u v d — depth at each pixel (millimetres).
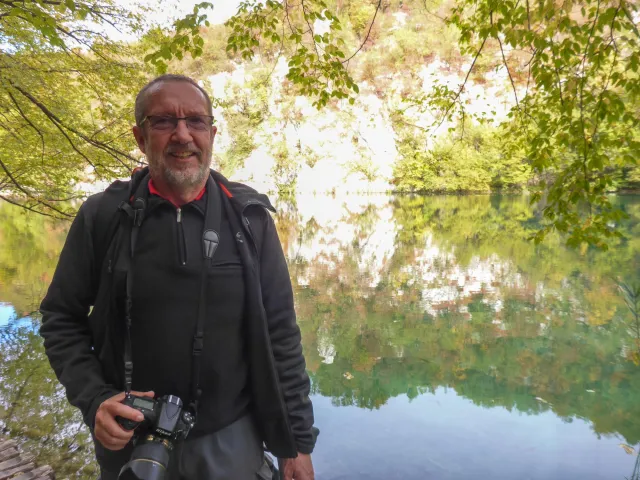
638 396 5840
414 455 4309
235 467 1136
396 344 8070
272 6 3881
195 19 3422
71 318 1168
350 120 43344
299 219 29734
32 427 4391
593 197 3150
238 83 41156
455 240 19656
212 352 1117
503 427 4902
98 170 6746
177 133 1091
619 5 2969
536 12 3332
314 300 11117
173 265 1099
